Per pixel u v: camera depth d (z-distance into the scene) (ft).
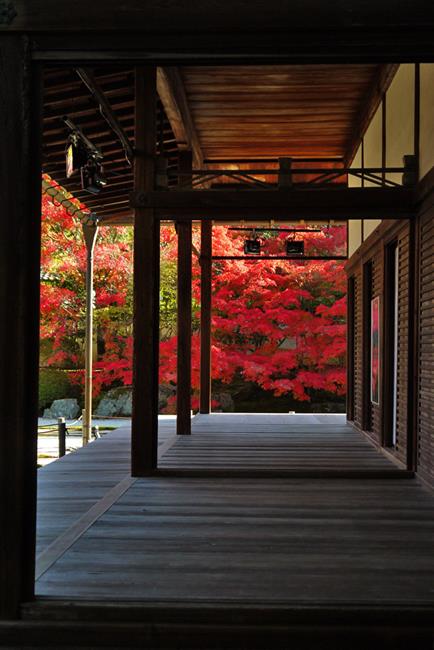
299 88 22.11
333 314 37.63
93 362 46.39
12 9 8.20
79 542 10.95
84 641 8.04
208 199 17.10
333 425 27.61
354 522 12.34
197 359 49.29
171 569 9.59
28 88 8.30
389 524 12.21
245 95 22.68
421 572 9.52
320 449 20.85
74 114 20.18
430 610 7.98
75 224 44.86
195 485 15.69
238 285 39.86
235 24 8.10
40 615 8.14
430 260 15.71
